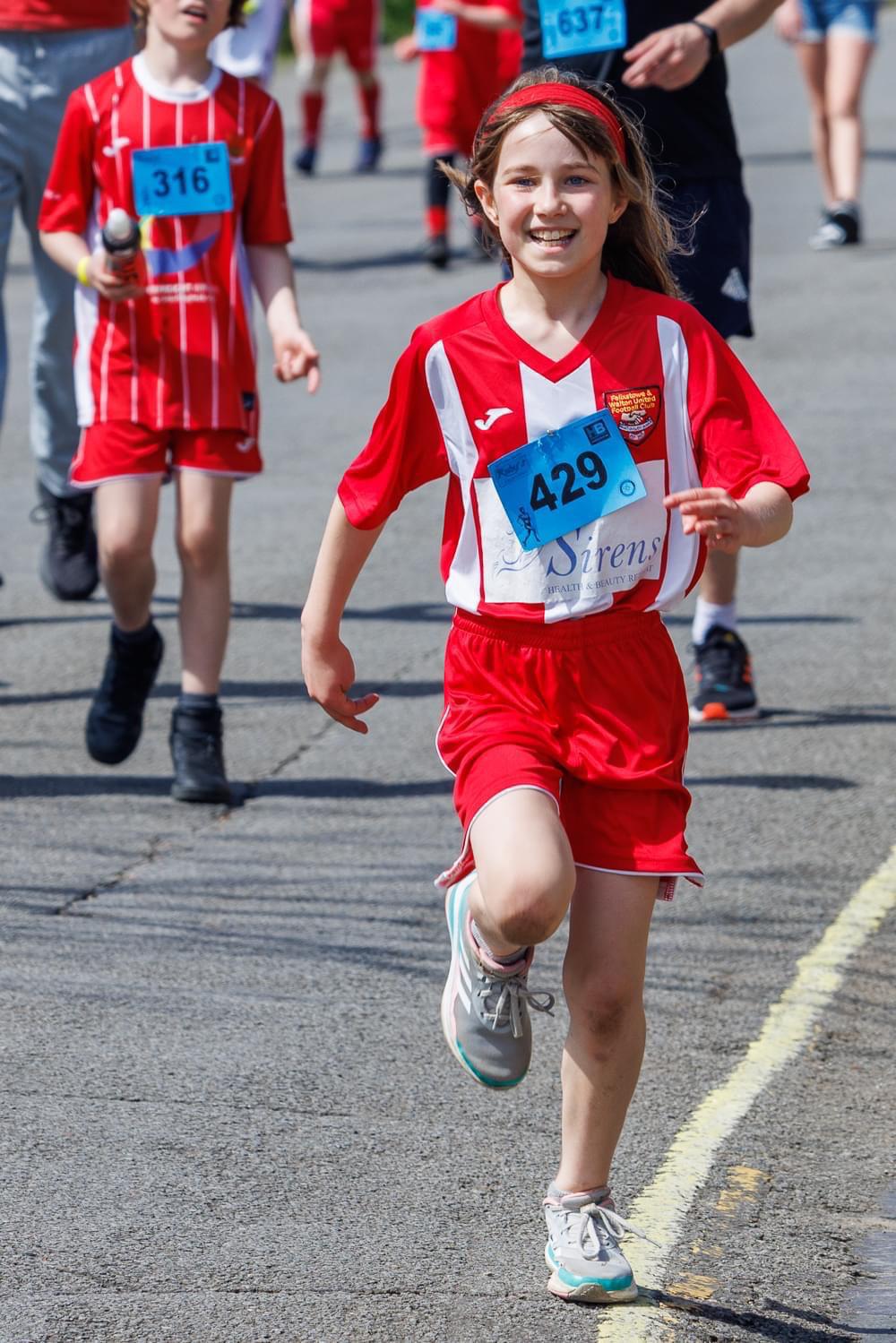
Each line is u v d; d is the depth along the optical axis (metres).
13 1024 12.84
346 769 18.05
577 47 17.67
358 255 44.47
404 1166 11.16
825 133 42.09
